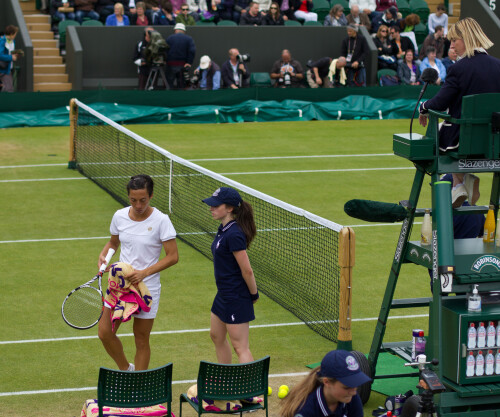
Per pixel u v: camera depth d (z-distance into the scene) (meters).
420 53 83.88
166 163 56.72
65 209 48.88
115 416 21.98
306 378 17.67
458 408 22.83
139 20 83.00
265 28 84.25
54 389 26.59
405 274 39.00
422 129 74.44
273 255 38.91
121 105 73.69
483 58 22.83
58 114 72.12
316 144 68.06
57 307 33.97
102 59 81.19
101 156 57.97
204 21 86.31
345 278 27.61
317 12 93.06
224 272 24.45
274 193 52.91
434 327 22.52
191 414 25.02
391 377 25.25
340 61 80.88
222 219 24.41
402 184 56.03
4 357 29.03
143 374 20.75
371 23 88.19
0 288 36.03
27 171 57.47
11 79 74.69
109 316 24.94
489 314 22.25
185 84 80.00
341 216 48.28
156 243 25.30
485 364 22.55
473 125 22.48
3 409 25.03
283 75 81.19
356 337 31.58
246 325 24.75
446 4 100.75
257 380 21.84
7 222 46.19
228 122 75.81
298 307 33.66
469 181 24.77
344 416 17.59
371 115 78.62
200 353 29.70
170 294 35.75
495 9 92.44
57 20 84.06
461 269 22.88
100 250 41.66
